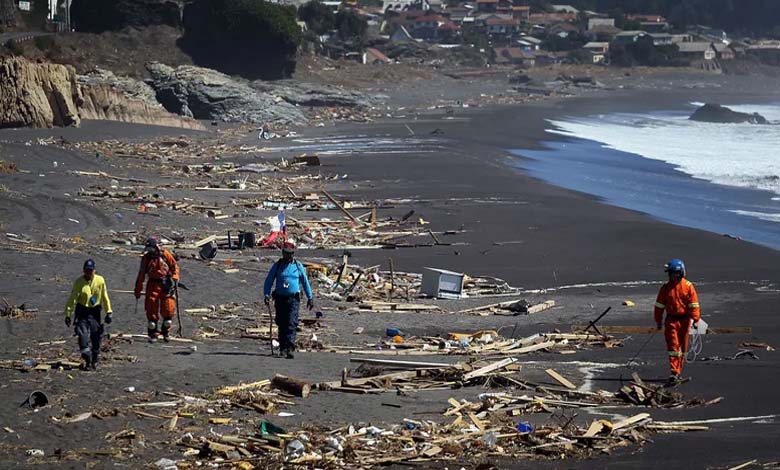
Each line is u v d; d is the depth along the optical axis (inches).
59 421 773.9
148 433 756.6
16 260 1505.9
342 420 802.8
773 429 788.0
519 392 904.3
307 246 1849.2
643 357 1068.5
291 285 1023.6
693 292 944.9
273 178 2876.5
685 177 3063.5
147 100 5182.1
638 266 1701.5
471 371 944.9
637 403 874.1
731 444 744.3
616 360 1053.2
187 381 904.3
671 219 2294.5
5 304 1202.6
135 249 1704.0
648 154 3754.9
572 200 2485.2
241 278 1491.1
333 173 3006.9
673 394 886.4
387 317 1290.6
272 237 1835.6
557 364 1028.5
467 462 710.5
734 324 1258.6
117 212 2082.9
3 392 845.2
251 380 913.5
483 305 1390.3
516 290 1503.4
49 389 858.1
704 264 1721.2
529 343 1127.0
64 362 942.4
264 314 1261.1
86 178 2647.6
